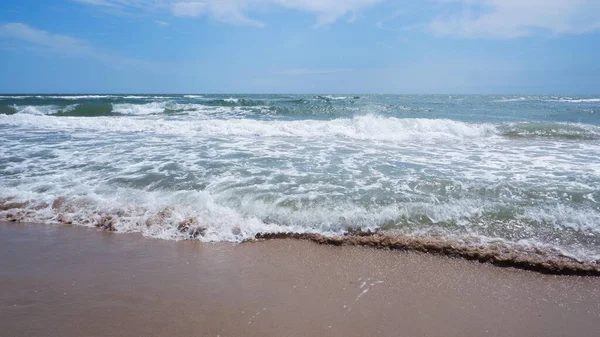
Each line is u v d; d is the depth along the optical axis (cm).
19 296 288
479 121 1540
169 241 395
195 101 2386
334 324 257
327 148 851
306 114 1800
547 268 332
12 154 749
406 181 560
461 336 249
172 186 539
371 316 268
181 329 250
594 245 368
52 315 264
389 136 1033
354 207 452
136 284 308
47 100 2155
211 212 447
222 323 257
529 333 254
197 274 326
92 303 280
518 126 1136
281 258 357
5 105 1661
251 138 992
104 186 540
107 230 420
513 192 509
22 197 498
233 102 2339
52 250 371
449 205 457
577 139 1018
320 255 362
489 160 728
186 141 930
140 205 470
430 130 1119
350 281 316
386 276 324
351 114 1800
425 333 250
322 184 544
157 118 1466
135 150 805
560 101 3684
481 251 358
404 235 391
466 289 306
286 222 425
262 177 584
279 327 253
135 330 248
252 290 300
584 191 512
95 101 2203
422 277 323
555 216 430
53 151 785
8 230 418
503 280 319
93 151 789
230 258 357
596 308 283
